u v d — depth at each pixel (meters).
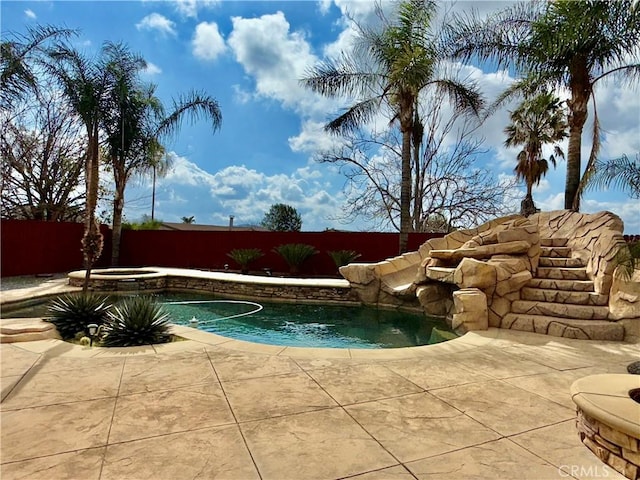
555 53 8.68
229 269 16.92
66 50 12.09
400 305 9.85
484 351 4.96
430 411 3.12
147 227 20.47
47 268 14.46
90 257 7.36
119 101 12.98
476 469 2.30
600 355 4.81
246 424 2.84
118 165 15.35
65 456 2.38
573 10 7.98
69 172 16.98
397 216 18.94
